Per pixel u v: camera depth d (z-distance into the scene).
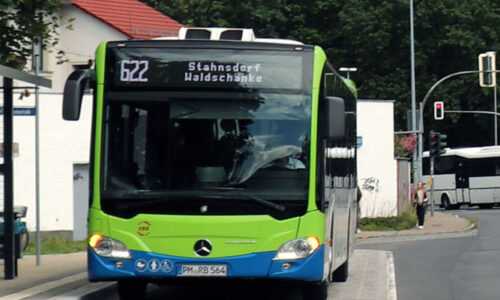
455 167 158.00
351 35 163.12
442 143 118.75
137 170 31.61
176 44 32.22
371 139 102.94
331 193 35.16
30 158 76.69
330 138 33.56
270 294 40.66
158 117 31.86
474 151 156.38
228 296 39.50
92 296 36.22
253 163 31.56
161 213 31.27
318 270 31.39
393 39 162.88
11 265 41.28
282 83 32.09
